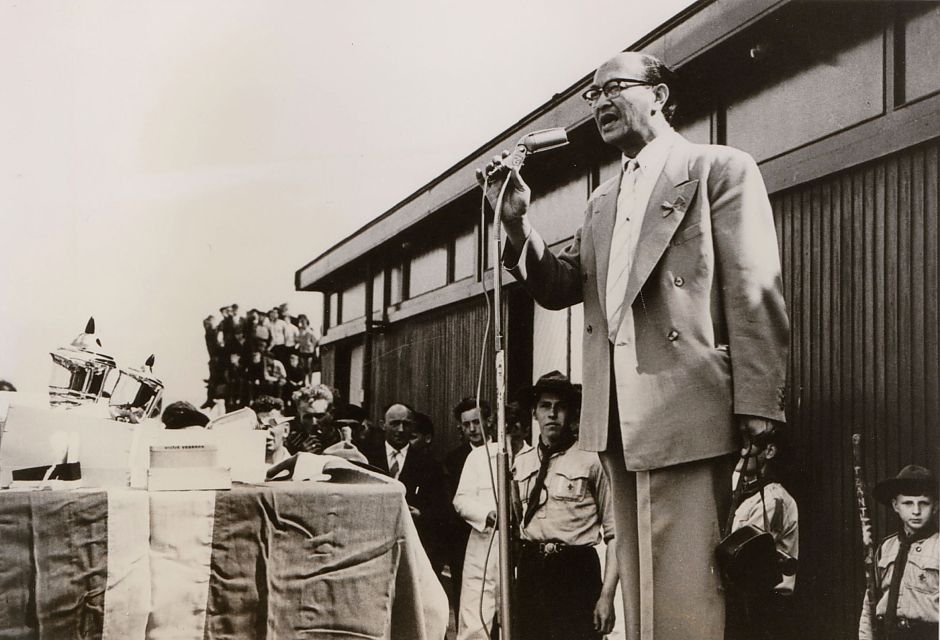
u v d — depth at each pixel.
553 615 2.50
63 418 1.71
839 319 2.21
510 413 2.73
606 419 2.40
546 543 2.54
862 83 2.24
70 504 1.52
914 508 2.12
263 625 1.58
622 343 2.35
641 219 2.37
